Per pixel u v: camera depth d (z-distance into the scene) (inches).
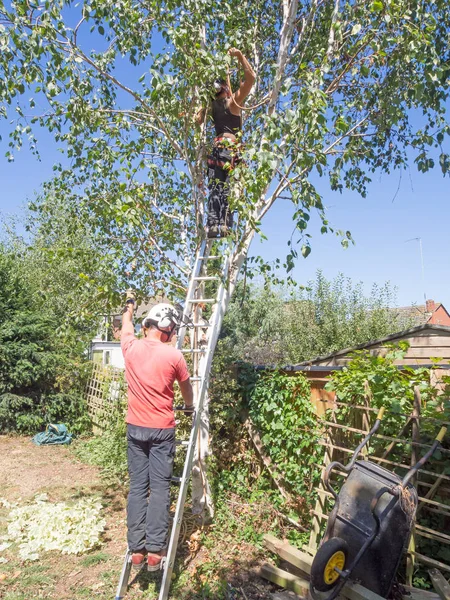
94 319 247.1
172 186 260.1
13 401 390.3
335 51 213.0
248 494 230.5
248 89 199.3
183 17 190.5
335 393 196.5
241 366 255.6
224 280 195.8
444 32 233.5
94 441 354.6
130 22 195.6
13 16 181.2
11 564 176.2
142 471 156.1
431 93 213.0
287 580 160.7
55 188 259.1
